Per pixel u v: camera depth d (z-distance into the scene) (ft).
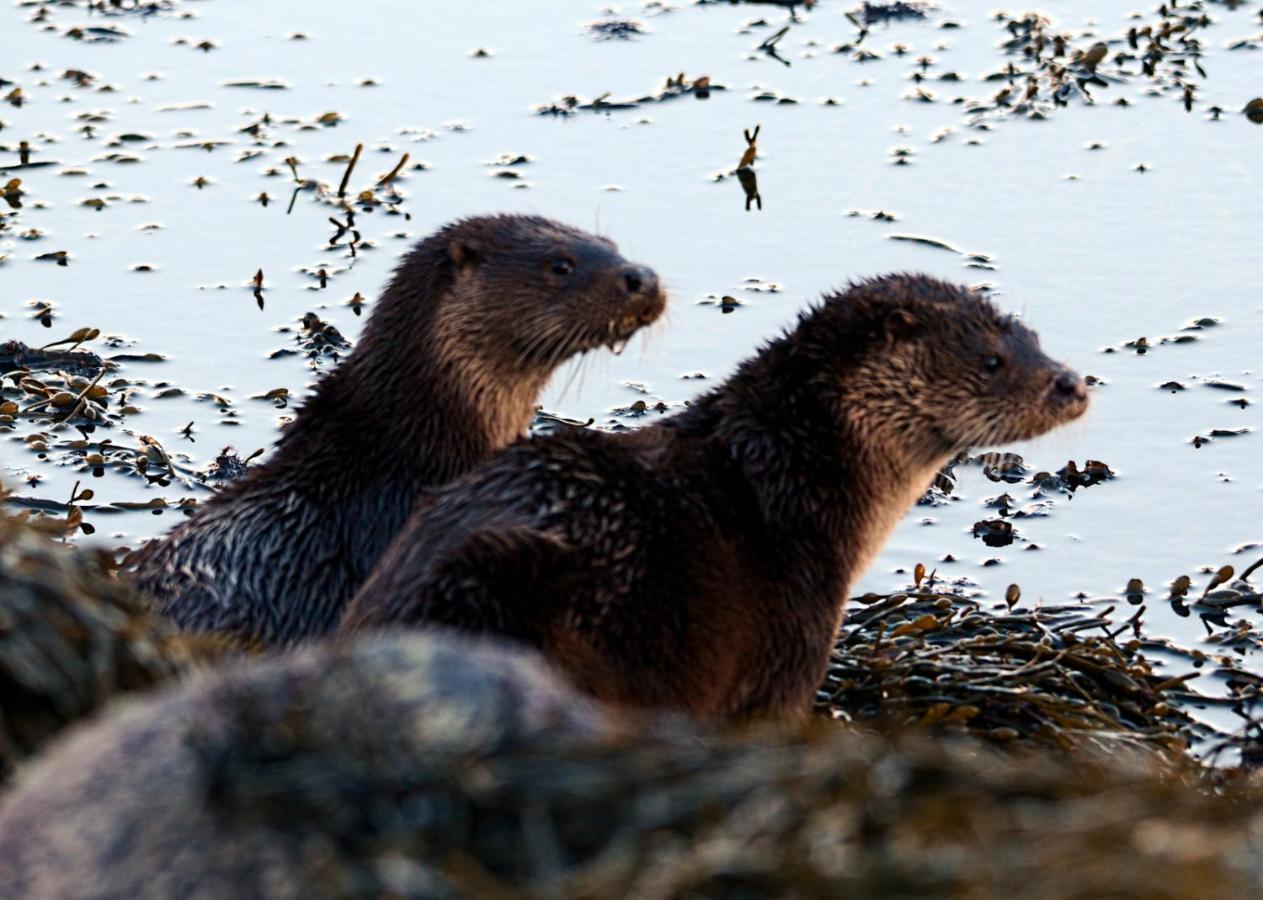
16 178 82.02
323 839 21.48
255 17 101.04
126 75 93.66
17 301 73.51
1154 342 71.31
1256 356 70.49
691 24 99.96
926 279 48.85
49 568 29.89
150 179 83.15
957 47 96.99
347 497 49.93
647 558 39.17
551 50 96.48
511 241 52.70
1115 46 96.89
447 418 51.75
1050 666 50.16
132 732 23.06
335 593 49.01
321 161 84.74
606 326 52.26
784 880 21.66
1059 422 47.67
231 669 25.02
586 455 40.14
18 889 21.81
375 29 99.30
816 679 44.14
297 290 74.90
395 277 52.85
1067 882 21.66
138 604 32.68
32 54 95.91
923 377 46.47
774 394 45.32
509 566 36.70
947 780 23.97
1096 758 44.21
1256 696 52.01
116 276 75.51
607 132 87.35
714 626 40.14
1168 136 86.99
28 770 25.48
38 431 65.31
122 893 21.27
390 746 22.31
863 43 97.35
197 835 21.54
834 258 76.79
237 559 48.39
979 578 59.21
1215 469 64.49
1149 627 56.49
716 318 72.49
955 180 83.20
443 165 84.43
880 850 22.26
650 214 80.07
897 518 47.93
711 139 86.69
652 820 22.29
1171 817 23.77
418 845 21.57
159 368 69.72
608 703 37.47
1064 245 77.92
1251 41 97.19
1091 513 62.49
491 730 22.68
